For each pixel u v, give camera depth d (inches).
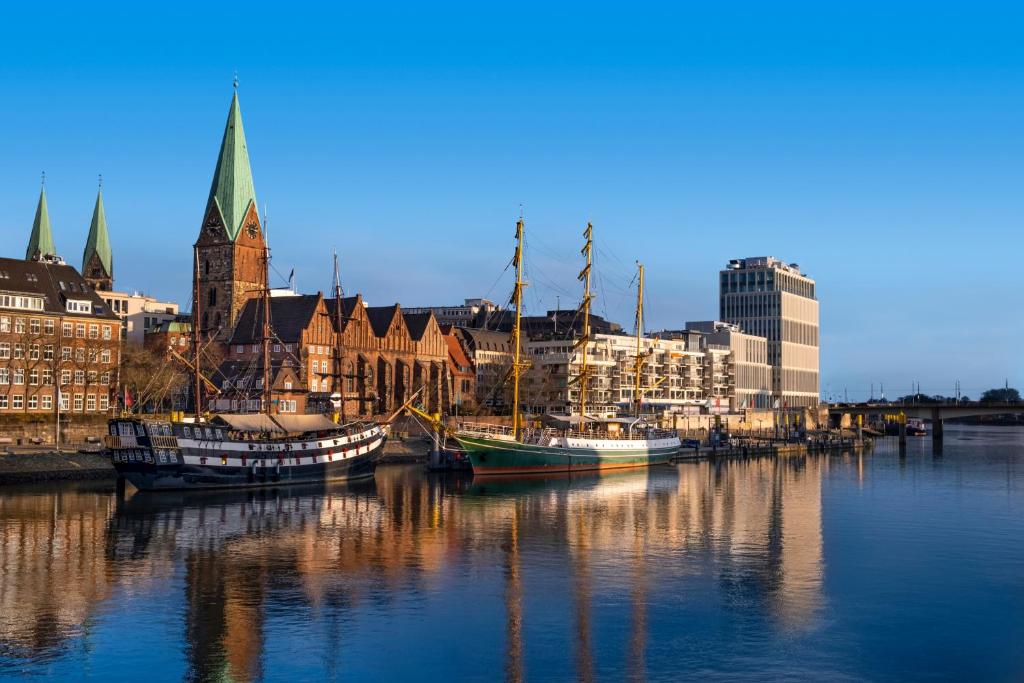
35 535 3518.7
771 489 5457.7
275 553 3238.2
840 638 2348.7
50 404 6747.1
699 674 2100.1
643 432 7608.3
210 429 4859.7
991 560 3235.7
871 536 3700.8
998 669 2145.7
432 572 2982.3
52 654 2180.1
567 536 3639.3
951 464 7637.8
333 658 2171.5
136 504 4315.9
